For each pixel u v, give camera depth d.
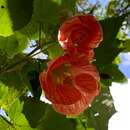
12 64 0.29
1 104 0.30
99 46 0.28
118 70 0.29
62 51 0.29
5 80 0.29
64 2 0.28
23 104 0.30
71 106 0.25
